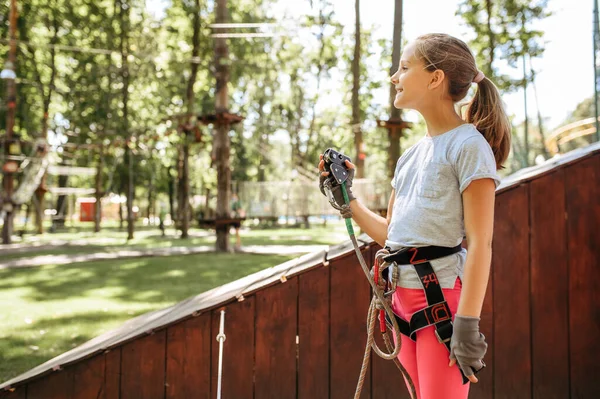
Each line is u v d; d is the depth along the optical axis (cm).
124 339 242
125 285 732
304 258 293
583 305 242
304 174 2238
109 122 2184
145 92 2245
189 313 242
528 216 244
